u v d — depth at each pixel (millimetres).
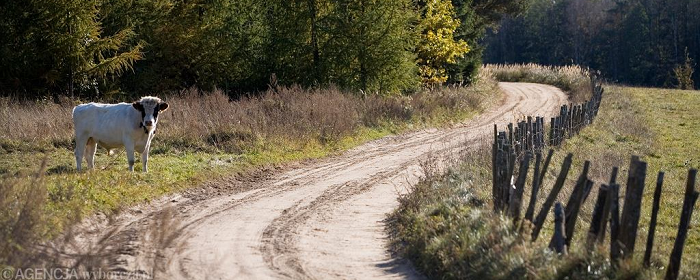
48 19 29141
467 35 46750
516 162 15898
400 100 30547
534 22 104812
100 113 15727
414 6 37281
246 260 10258
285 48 34188
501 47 107562
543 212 10172
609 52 95812
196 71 35250
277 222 12859
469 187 14305
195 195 15055
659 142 27000
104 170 15469
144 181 14992
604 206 9211
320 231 12328
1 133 18641
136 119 15492
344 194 15766
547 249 9305
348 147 22906
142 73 34125
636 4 91438
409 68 34969
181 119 21281
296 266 10070
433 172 16719
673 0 88438
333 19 33594
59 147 18594
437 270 9820
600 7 104625
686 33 88188
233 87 35625
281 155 20062
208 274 9453
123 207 13117
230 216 13203
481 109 36312
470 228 10648
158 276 9188
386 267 10281
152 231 10906
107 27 33312
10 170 14531
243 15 35469
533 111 36719
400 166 19750
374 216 13656
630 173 8742
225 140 20359
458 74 44812
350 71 34125
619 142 26391
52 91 30953
